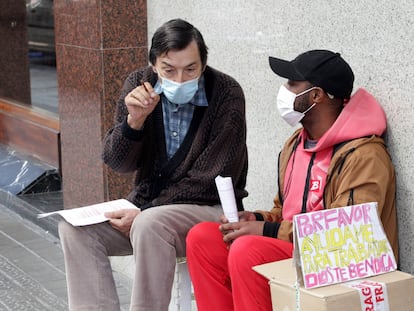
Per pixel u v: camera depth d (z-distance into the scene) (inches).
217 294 162.7
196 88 168.2
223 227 159.5
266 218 166.7
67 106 264.5
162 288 164.4
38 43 363.9
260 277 150.5
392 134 161.5
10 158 349.4
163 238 164.1
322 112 156.5
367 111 156.9
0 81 393.4
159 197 175.2
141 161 179.8
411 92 157.1
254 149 206.4
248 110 206.4
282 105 157.6
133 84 180.5
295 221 136.3
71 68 258.5
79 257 170.2
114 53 243.6
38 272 243.3
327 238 138.3
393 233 158.7
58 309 215.3
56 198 315.0
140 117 168.9
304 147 162.2
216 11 213.0
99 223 171.5
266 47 197.5
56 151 327.9
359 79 169.3
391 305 136.5
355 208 141.8
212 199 173.6
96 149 250.2
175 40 163.6
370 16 165.2
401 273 141.7
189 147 174.2
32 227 286.7
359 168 149.2
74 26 253.3
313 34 181.8
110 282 171.8
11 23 382.6
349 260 139.0
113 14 241.1
